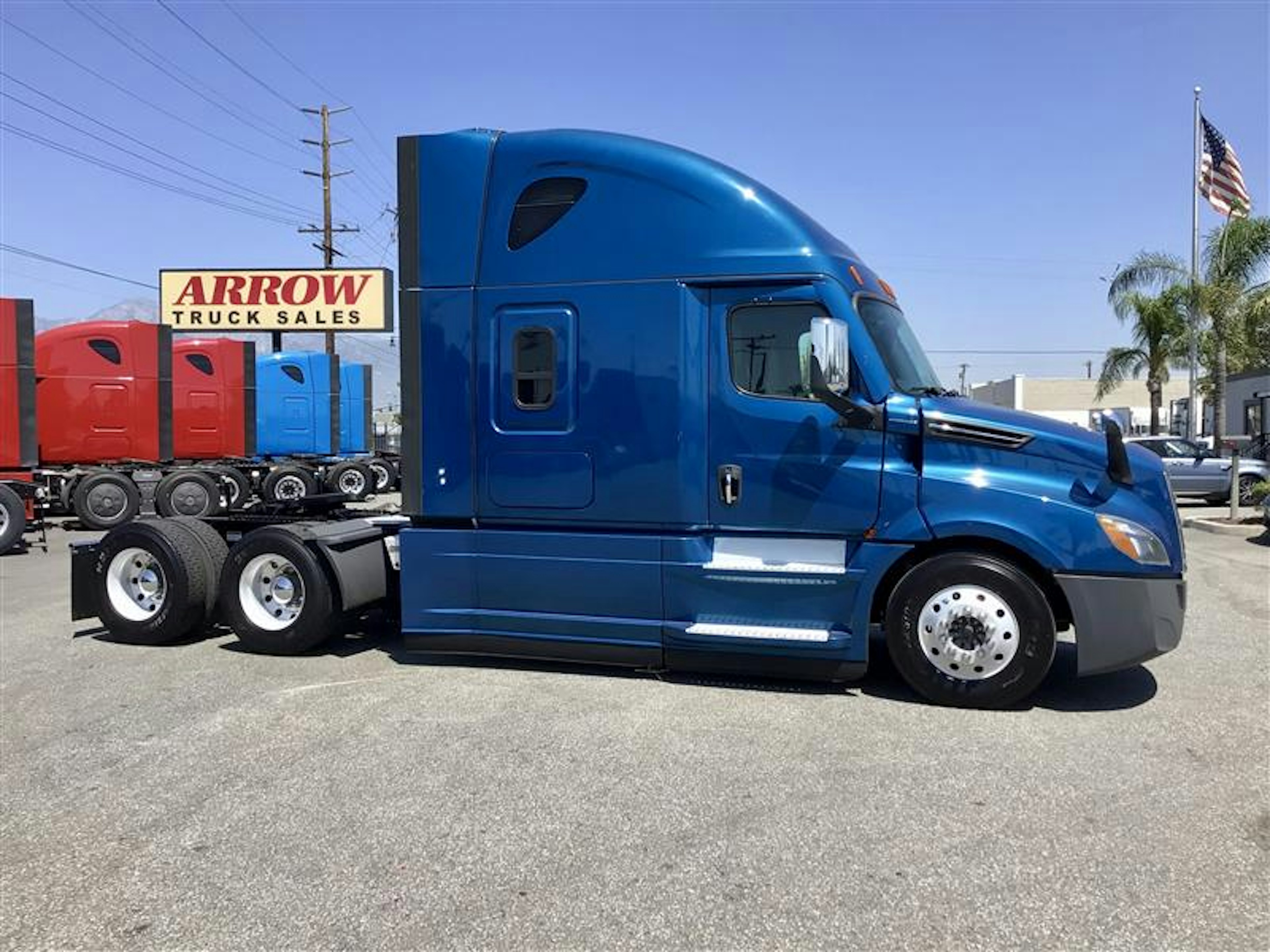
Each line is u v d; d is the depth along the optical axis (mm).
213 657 6941
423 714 5453
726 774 4484
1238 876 3457
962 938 3068
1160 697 5676
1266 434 21312
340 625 6926
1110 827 3877
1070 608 5312
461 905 3314
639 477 5820
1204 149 22547
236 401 21000
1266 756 4676
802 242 5598
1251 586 9766
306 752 4852
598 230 5867
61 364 17453
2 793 4363
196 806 4191
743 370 5668
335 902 3342
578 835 3846
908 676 5520
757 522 5672
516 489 6070
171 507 18000
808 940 3074
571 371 5926
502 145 6090
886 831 3859
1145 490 5359
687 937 3100
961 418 5391
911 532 5406
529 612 6117
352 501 9781
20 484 14281
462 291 6125
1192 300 22516
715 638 5711
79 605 7410
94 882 3508
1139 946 3014
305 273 30312
